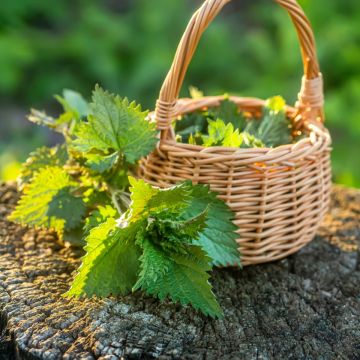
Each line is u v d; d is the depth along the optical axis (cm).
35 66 221
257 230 84
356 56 190
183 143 86
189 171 83
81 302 82
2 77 203
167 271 80
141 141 84
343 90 192
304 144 84
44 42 220
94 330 78
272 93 190
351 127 177
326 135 87
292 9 86
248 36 223
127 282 81
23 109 216
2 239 91
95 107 85
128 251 81
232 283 86
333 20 197
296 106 93
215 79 221
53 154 93
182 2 232
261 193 83
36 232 93
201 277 79
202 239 83
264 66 214
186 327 80
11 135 198
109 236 79
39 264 87
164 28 228
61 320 79
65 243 91
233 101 95
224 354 77
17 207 88
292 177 84
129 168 88
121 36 223
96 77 221
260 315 82
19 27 232
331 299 85
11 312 80
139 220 80
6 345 79
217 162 81
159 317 80
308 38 88
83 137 85
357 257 91
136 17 235
